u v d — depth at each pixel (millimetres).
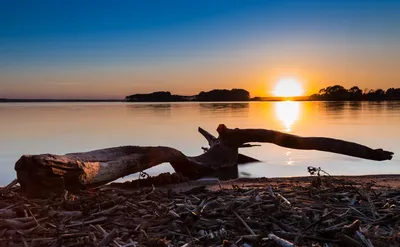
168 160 10227
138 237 4410
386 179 9516
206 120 36875
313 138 12156
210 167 11938
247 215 5000
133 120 37625
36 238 4359
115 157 8492
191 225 4602
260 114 49438
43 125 31469
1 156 15320
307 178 9867
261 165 13391
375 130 24938
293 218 4969
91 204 5602
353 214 5203
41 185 6840
